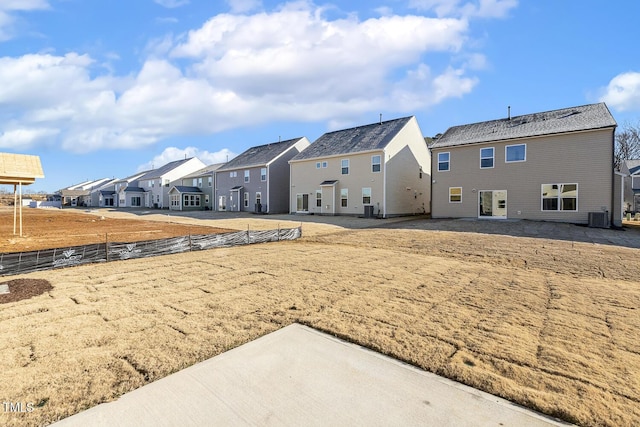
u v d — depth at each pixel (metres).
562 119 17.69
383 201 22.19
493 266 7.52
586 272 6.87
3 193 77.19
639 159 31.00
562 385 2.68
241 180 32.91
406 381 2.77
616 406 2.40
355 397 2.54
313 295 5.16
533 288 5.63
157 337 3.59
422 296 5.12
